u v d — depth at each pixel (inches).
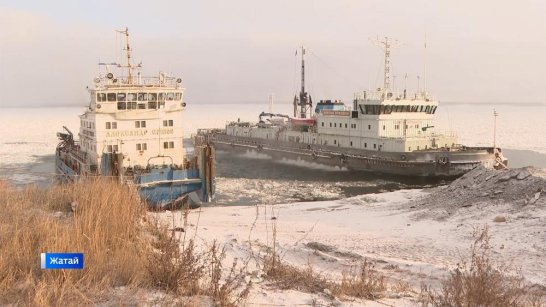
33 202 454.6
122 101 1289.4
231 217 998.4
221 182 1959.9
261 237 653.9
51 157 2736.2
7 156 2783.0
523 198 831.1
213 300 225.5
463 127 5620.1
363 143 2261.3
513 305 277.9
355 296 287.6
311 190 1801.2
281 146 2723.9
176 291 231.1
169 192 1194.6
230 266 344.8
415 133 2272.4
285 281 302.4
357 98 2314.2
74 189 479.8
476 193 940.0
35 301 189.6
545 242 598.9
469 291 277.6
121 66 1350.9
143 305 201.8
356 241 682.8
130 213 366.3
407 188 1849.2
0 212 357.4
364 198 1282.0
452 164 1972.2
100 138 1274.6
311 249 532.1
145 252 272.2
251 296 253.3
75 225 288.8
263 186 1868.8
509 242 625.6
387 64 2342.5
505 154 2888.8
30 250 254.2
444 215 869.8
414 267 454.9
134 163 1314.0
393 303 276.5
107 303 201.8
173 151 1360.7
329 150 2396.7
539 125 6038.4
